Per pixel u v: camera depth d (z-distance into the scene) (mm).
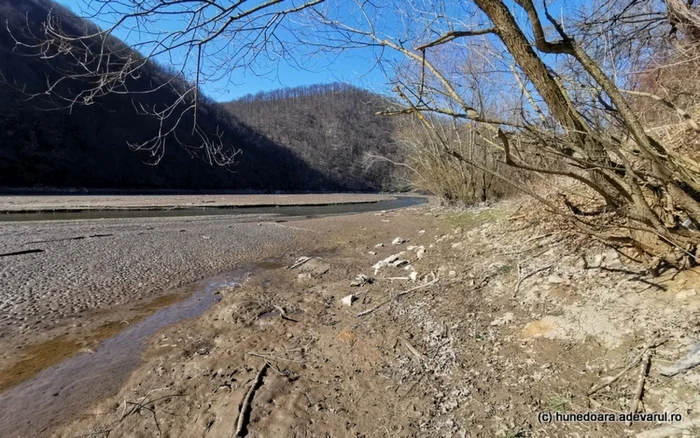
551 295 3260
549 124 2779
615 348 2369
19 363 3592
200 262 7793
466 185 12180
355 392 2668
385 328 3617
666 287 2639
